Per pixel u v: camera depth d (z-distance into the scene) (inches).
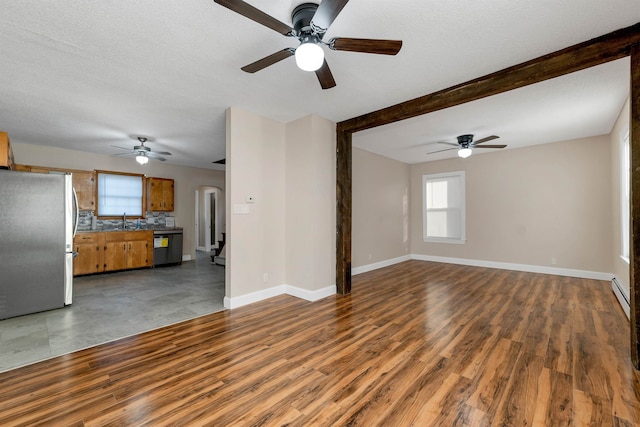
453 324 110.5
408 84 109.9
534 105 128.4
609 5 68.9
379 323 112.1
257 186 141.5
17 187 122.1
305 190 144.6
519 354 86.6
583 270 185.9
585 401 64.5
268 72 99.9
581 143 186.2
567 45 85.7
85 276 204.4
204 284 179.8
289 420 59.7
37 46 83.5
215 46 84.5
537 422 58.2
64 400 66.1
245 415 61.2
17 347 92.8
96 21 72.6
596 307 128.4
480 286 167.3
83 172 217.3
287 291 153.6
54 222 130.4
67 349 91.4
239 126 133.9
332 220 153.4
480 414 60.9
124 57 90.0
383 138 183.0
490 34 80.0
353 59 92.3
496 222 221.5
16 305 120.6
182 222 279.1
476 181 231.0
